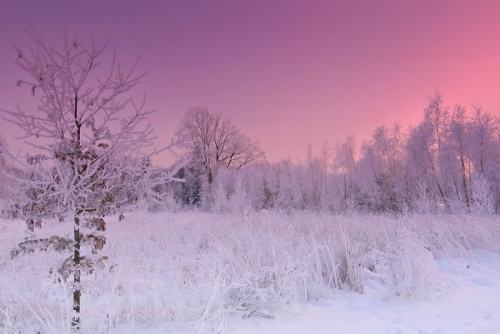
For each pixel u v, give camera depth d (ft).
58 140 11.33
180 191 116.26
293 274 17.75
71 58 11.82
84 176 11.34
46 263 23.06
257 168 144.97
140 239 32.55
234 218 48.11
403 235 22.25
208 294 14.51
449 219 37.14
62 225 33.71
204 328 13.01
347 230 29.58
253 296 15.76
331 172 163.22
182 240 35.50
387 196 103.81
